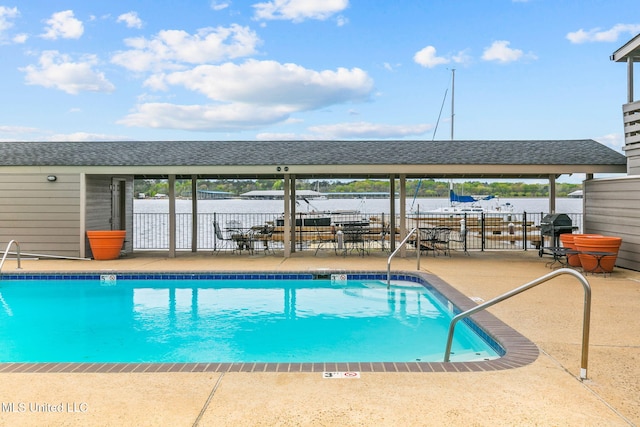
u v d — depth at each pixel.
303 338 5.78
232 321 6.61
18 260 9.75
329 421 2.86
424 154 11.98
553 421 2.86
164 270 9.48
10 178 11.44
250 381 3.48
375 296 8.21
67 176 11.36
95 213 11.95
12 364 3.87
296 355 5.14
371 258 11.56
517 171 11.05
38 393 3.28
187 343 5.59
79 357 5.10
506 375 3.60
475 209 30.97
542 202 54.84
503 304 6.20
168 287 8.98
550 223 11.15
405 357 5.02
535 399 3.17
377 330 6.12
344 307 7.44
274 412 2.98
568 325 5.14
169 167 11.13
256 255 12.38
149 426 2.80
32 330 6.16
